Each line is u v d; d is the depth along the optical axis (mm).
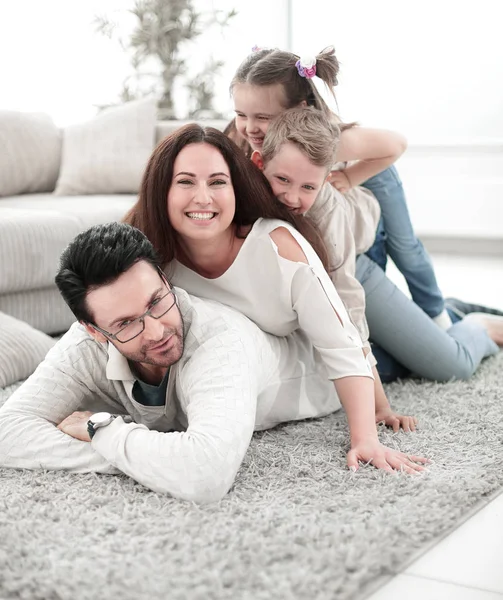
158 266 1549
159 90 4836
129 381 1686
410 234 2506
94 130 3891
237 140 2172
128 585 1185
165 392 1686
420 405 2135
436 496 1500
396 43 5000
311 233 1919
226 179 1679
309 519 1399
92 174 3803
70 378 1693
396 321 2287
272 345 1857
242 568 1230
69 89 5312
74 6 5223
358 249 2238
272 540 1314
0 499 1511
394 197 2408
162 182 1680
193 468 1460
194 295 1856
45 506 1475
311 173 1829
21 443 1649
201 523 1381
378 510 1439
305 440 1829
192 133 1679
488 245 5000
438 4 4871
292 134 1812
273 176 1856
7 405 1708
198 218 1669
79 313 1527
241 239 1800
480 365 2557
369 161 2203
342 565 1241
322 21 5172
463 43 4852
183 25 4777
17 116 3855
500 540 1394
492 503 1548
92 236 1492
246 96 2033
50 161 3920
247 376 1590
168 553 1279
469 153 4906
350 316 2055
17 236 2816
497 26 4770
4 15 5172
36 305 2941
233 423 1503
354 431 1720
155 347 1531
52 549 1313
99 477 1596
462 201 4957
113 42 5223
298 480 1588
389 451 1685
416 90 4996
